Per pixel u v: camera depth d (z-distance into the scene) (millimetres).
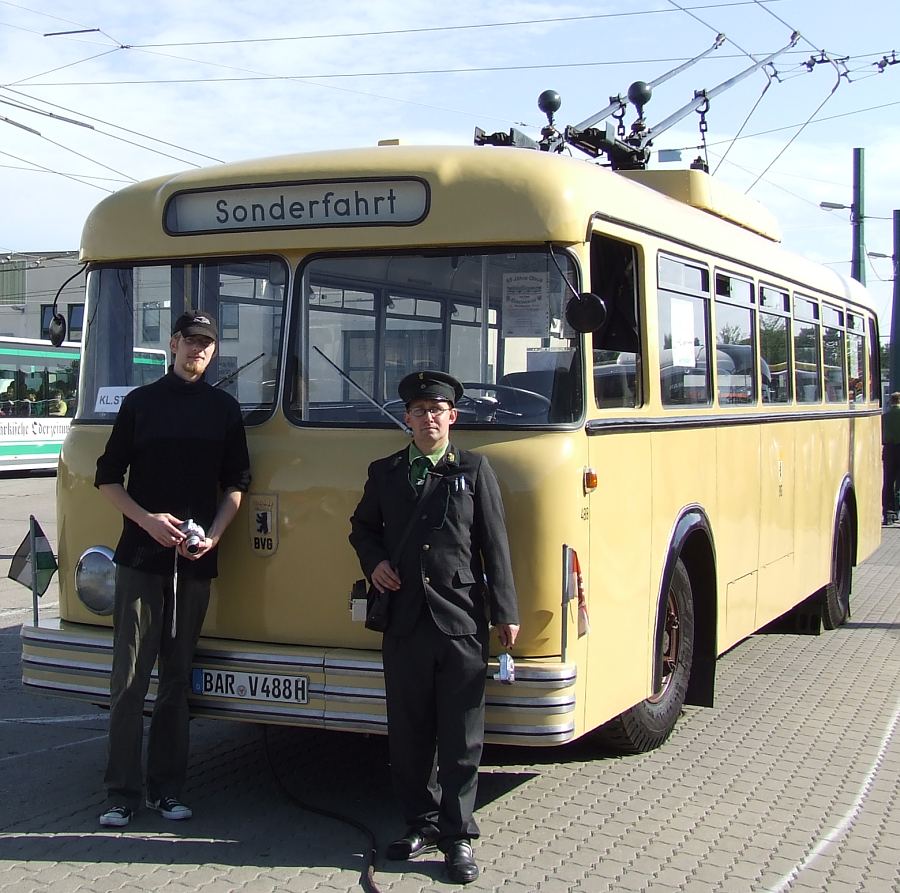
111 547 5871
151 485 5383
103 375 6156
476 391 5484
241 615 5660
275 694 5410
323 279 5691
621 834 5523
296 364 5723
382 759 6656
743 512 7914
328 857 5141
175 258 5992
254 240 5746
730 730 7434
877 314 13008
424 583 4859
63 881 4824
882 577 14562
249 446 5691
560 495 5254
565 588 5238
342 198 5598
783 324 9156
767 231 9375
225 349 5898
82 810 5711
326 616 5516
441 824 4957
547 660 5234
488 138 7301
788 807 5969
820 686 8703
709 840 5477
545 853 5258
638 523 6059
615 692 5832
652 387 6285
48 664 5859
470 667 4883
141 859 5078
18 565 6180
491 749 6895
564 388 5406
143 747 6816
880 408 13133
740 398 7984
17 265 47625
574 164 5684
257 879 4871
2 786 6074
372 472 5062
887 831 5660
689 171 7902
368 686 5250
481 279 5484
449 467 4953
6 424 29781
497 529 4938
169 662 5473
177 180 5945
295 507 5555
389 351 5598
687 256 6945
